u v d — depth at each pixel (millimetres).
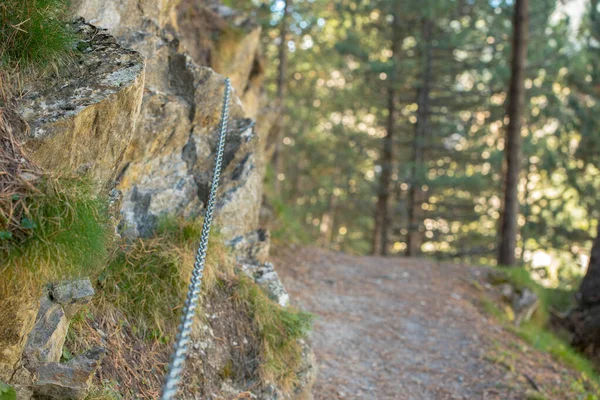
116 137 3365
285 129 24750
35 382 2672
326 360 6090
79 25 3695
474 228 25375
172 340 3770
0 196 2455
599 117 19141
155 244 4055
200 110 4918
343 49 19000
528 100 20109
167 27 6055
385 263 10750
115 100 3225
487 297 9695
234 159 5129
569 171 20812
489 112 21406
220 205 4875
